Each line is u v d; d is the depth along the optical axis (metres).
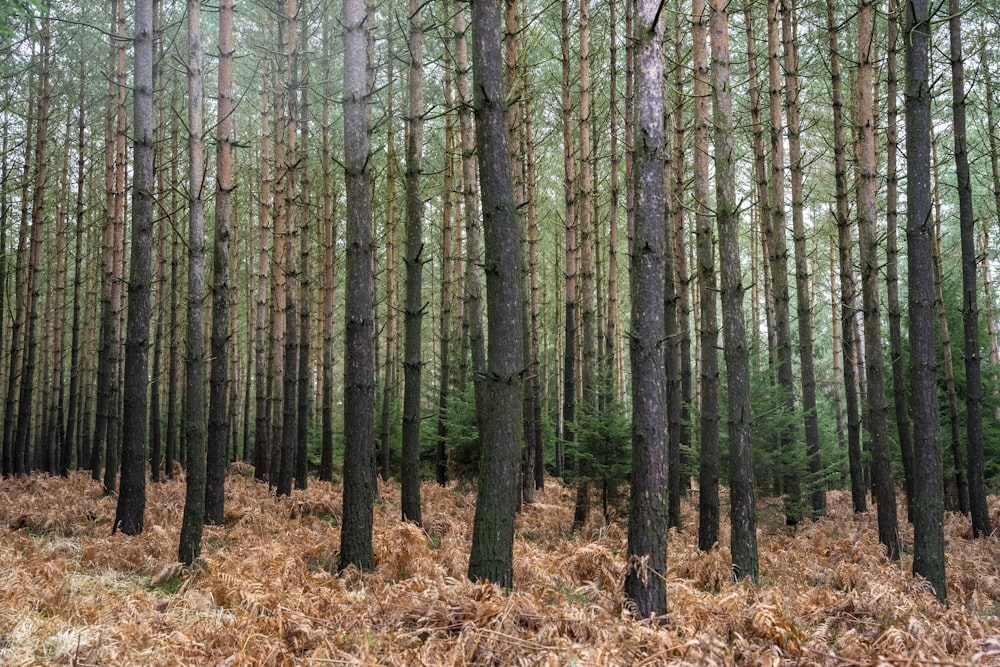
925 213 7.17
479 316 12.60
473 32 5.98
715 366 9.28
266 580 6.45
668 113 11.46
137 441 9.45
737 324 7.47
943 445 15.57
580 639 4.82
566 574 6.81
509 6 12.54
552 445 24.81
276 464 15.92
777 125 13.12
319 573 6.86
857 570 8.08
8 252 23.19
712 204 12.68
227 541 9.56
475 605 5.03
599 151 19.19
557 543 10.45
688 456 13.90
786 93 13.41
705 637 4.62
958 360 17.05
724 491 15.74
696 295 21.08
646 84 5.55
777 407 12.32
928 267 7.20
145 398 9.58
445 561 7.91
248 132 19.84
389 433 19.36
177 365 22.75
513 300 5.89
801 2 14.05
